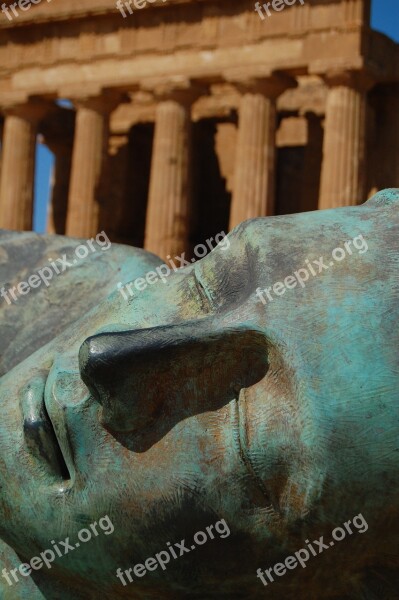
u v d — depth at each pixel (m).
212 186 50.19
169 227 43.12
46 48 46.72
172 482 2.68
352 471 2.53
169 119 43.94
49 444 2.85
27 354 3.41
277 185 49.12
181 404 2.72
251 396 2.67
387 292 2.62
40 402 2.88
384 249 2.71
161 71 44.25
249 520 2.67
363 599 2.74
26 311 3.50
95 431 2.76
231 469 2.65
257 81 42.25
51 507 2.80
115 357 2.65
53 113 52.41
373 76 41.38
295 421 2.58
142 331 2.70
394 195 2.91
